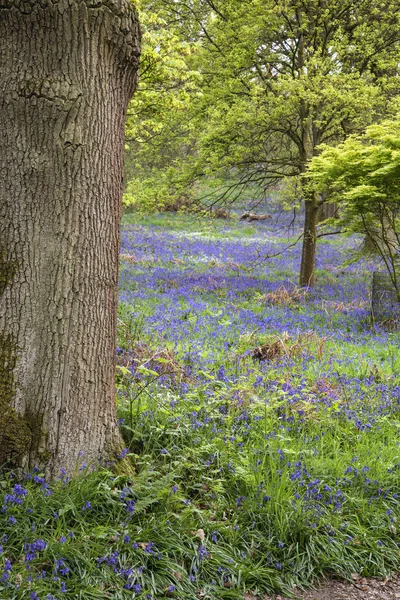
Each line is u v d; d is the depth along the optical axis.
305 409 7.10
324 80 16.97
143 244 29.33
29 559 3.80
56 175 4.64
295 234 35.53
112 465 4.91
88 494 4.52
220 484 5.06
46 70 4.59
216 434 6.00
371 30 19.27
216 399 6.89
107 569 4.07
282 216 41.91
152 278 20.41
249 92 18.98
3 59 4.55
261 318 14.33
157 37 12.82
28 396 4.66
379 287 15.68
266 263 26.30
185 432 5.77
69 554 4.04
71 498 4.45
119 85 4.93
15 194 4.62
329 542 4.91
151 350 9.11
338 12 19.16
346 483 5.64
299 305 16.98
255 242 32.34
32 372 4.67
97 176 4.79
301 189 19.80
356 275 23.56
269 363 9.79
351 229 16.36
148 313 13.46
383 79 18.55
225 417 6.45
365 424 6.99
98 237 4.84
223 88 18.33
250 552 4.66
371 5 19.27
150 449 5.43
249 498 5.09
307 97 17.00
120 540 4.24
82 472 4.73
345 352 11.24
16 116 4.57
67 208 4.68
